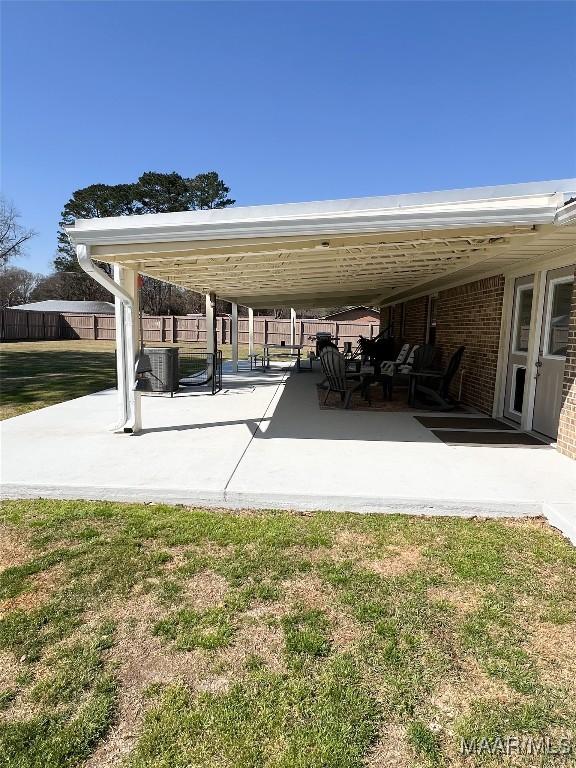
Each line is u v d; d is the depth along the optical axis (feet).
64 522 11.25
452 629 7.38
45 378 38.86
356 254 18.52
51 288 169.68
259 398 29.73
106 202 153.58
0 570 8.99
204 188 155.53
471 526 11.32
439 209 14.39
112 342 94.89
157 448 17.03
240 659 6.68
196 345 89.71
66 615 7.63
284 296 44.73
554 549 10.11
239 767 5.00
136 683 6.21
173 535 10.59
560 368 18.12
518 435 19.65
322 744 5.30
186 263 20.24
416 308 41.04
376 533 10.85
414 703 5.92
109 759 5.10
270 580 8.75
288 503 12.33
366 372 31.71
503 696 6.05
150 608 7.86
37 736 5.36
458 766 5.06
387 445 17.76
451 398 29.66
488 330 24.57
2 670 6.41
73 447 17.15
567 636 7.24
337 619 7.61
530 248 16.98
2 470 14.21
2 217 119.75
